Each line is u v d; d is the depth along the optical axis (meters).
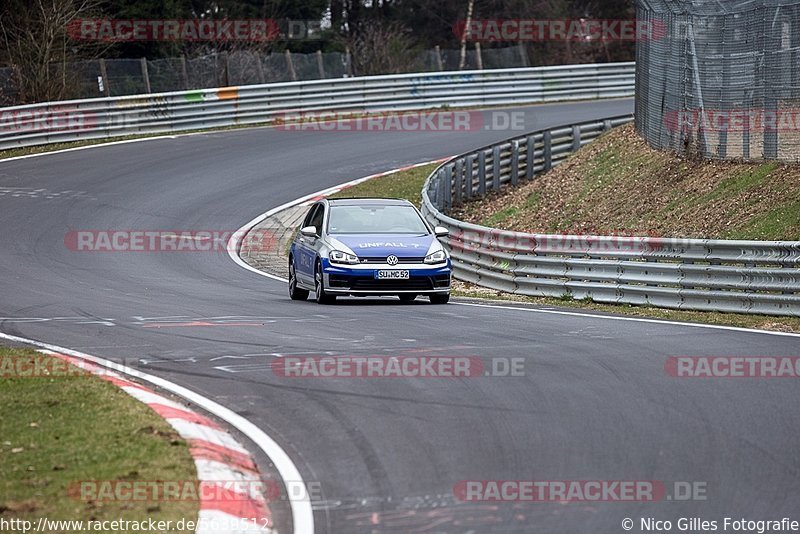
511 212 93.38
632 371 35.62
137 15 167.50
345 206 61.28
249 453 26.75
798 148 68.62
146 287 64.75
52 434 26.89
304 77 150.75
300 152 120.25
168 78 142.62
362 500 23.05
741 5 73.12
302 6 193.88
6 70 134.12
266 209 96.88
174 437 27.00
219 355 39.34
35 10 142.88
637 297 57.50
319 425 29.27
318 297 56.88
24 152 117.44
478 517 21.89
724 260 53.69
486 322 47.78
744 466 25.16
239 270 76.00
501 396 32.22
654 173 81.75
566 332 44.25
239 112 135.50
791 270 50.44
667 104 84.56
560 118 137.25
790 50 68.69
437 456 26.22
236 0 187.25
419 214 61.59
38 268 71.38
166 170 110.31
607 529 21.22
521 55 175.12
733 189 70.25
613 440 27.41
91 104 123.94
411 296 60.53
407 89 144.88
